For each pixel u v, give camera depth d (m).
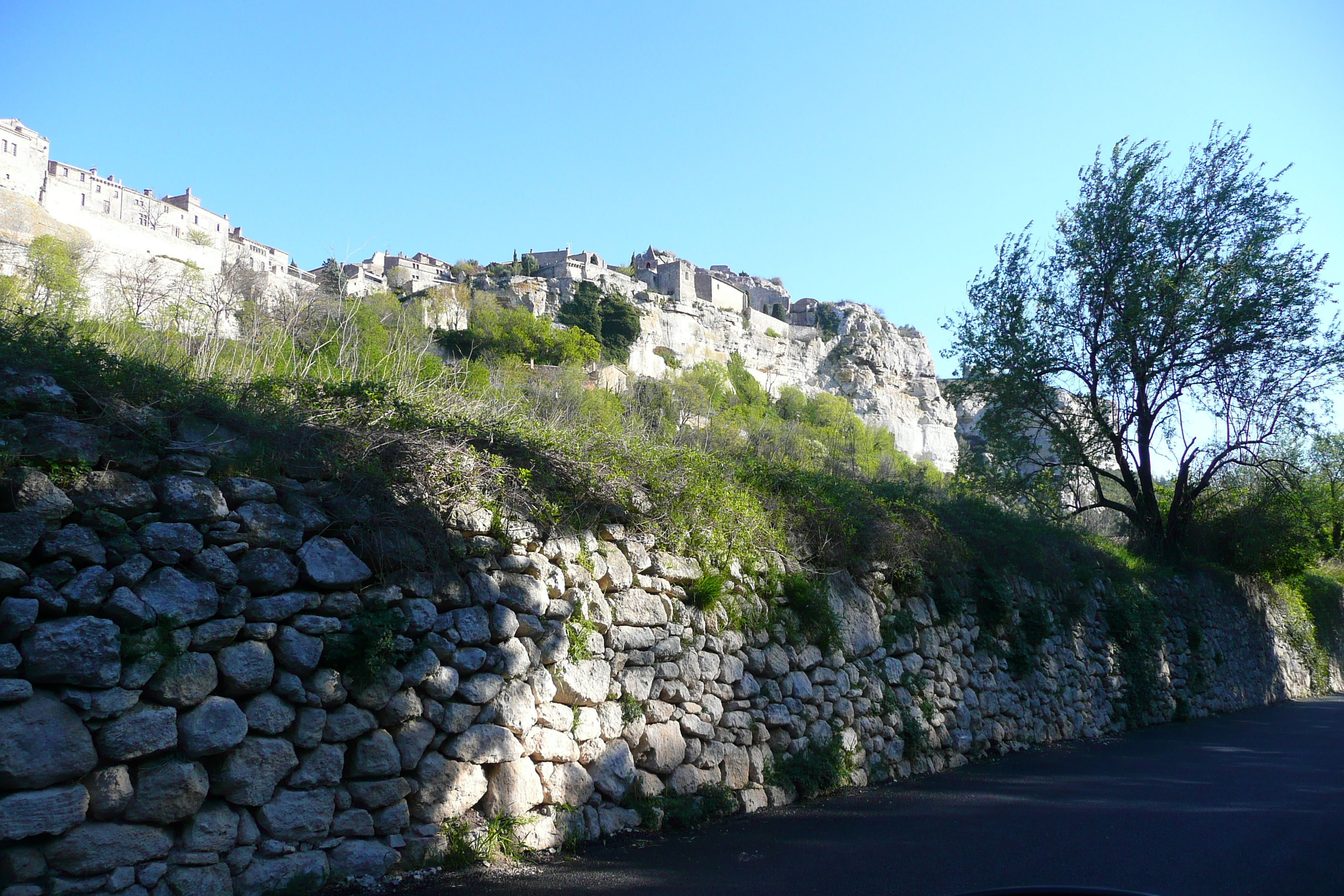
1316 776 11.38
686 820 7.27
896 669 10.72
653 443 8.97
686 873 6.02
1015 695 13.19
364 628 5.31
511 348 57.41
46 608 4.19
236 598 4.86
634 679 7.28
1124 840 7.52
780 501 9.89
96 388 4.84
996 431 23.50
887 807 8.62
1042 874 6.34
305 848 4.96
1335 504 26.17
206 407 5.24
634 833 6.90
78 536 4.37
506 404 7.90
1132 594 17.64
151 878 4.34
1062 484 23.06
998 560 13.62
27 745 4.02
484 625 6.10
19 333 4.93
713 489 8.76
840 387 112.88
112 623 4.36
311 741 5.05
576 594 6.89
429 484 6.08
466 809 5.84
